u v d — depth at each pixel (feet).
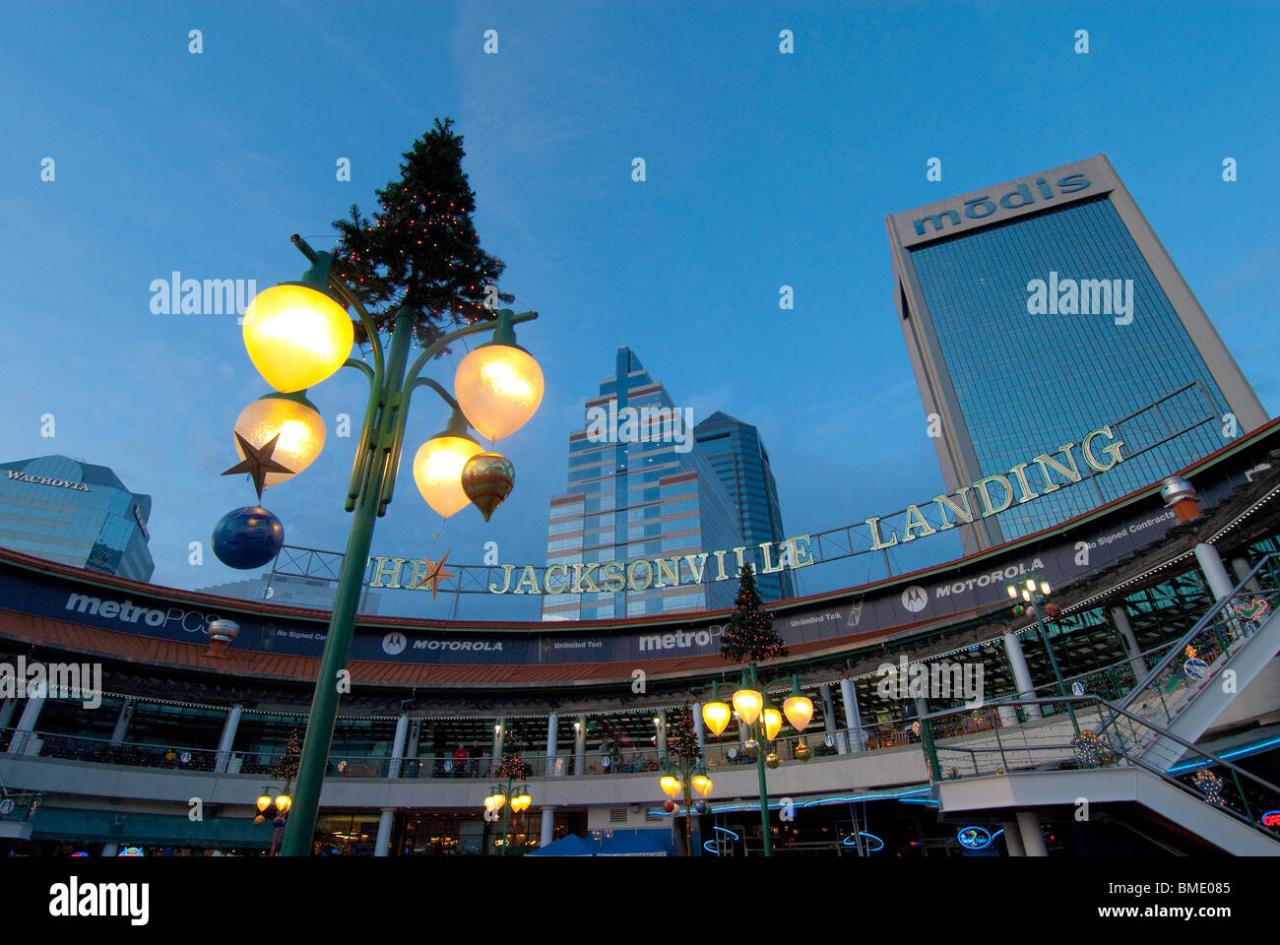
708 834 85.66
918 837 74.79
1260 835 29.55
